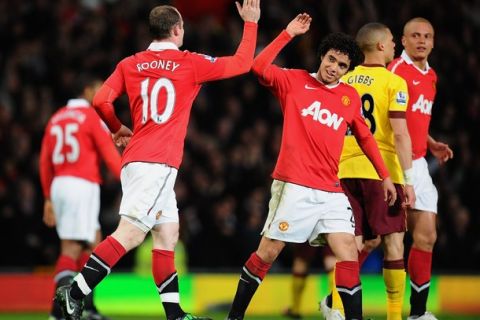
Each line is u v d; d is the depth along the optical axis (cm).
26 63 5581
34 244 4666
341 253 2542
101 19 5775
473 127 5378
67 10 5931
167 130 2570
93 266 2519
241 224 4756
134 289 4078
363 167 2783
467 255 4706
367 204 2786
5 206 4666
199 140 5181
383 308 4034
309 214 2545
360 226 2792
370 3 5553
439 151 3156
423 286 2931
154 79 2586
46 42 5712
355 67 2775
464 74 5562
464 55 5650
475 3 6066
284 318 3822
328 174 2561
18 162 5019
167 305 2606
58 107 5397
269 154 5191
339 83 2598
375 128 2792
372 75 2795
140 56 2628
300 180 2542
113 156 3353
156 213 2553
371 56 2820
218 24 5894
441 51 5603
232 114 5378
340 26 5600
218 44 5594
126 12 5903
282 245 2605
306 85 2578
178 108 2586
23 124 5275
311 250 3703
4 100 5544
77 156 3372
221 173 4959
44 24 5831
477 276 4144
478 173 5094
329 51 2556
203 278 4134
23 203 4684
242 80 5534
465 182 5091
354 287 2541
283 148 2572
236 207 4916
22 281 4159
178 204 4803
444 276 4131
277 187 2581
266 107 5472
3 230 4628
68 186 3359
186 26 5653
